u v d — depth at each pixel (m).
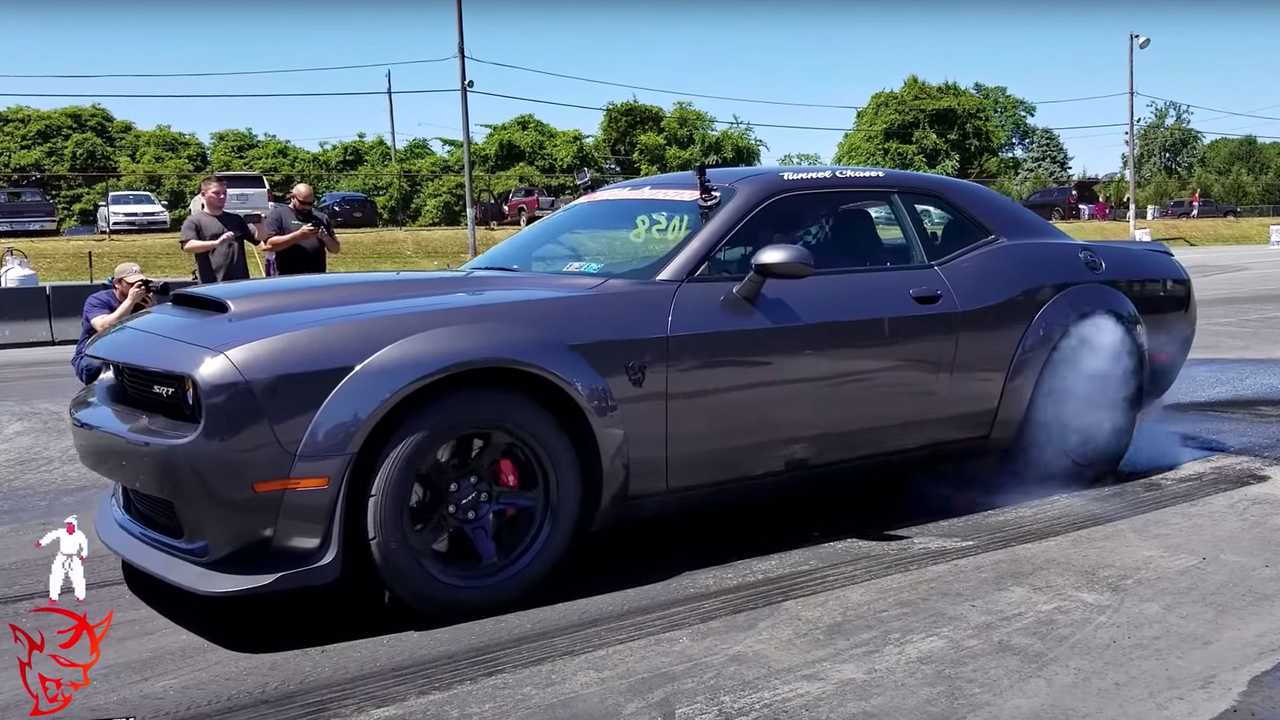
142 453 2.83
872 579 3.45
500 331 3.06
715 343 3.40
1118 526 4.00
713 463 3.47
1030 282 4.28
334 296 3.17
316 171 45.31
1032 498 4.43
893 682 2.69
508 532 3.16
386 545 2.90
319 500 2.78
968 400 4.09
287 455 2.76
